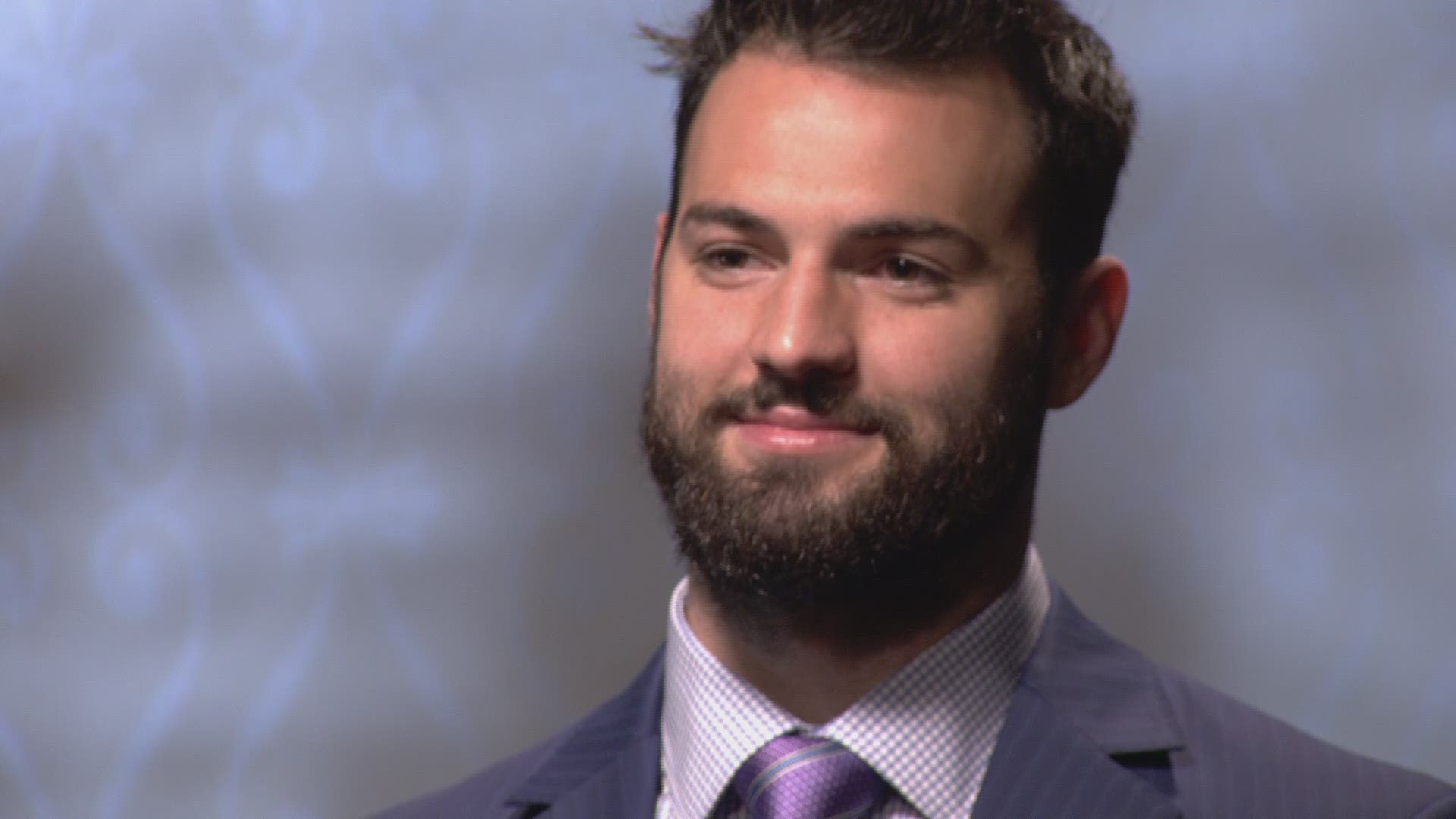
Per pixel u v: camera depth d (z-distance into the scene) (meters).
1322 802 2.66
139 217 6.45
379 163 6.35
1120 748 2.71
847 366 2.61
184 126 6.46
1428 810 2.65
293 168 6.38
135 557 6.36
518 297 6.27
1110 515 5.89
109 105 6.50
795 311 2.59
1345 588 5.73
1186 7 5.87
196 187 6.43
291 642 6.27
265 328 6.36
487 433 6.26
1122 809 2.64
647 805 2.85
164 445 6.38
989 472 2.67
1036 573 2.90
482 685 6.21
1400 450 5.71
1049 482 5.93
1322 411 5.76
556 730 6.18
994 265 2.69
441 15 6.34
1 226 6.46
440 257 6.31
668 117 6.20
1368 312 5.75
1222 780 2.69
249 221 6.40
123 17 6.51
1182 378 5.87
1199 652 5.82
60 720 6.32
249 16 6.44
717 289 2.70
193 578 6.33
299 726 6.25
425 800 3.15
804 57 2.70
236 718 6.27
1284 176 5.81
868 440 2.61
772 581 2.61
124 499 6.37
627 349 6.20
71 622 6.35
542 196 6.26
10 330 6.43
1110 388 5.91
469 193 6.30
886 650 2.71
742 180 2.67
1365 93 5.75
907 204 2.63
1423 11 5.72
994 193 2.70
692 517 2.66
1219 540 5.83
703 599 2.80
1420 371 5.70
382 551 6.28
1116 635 5.85
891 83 2.67
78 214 6.46
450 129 6.31
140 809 6.29
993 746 2.74
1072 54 2.85
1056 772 2.68
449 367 6.29
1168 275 5.88
